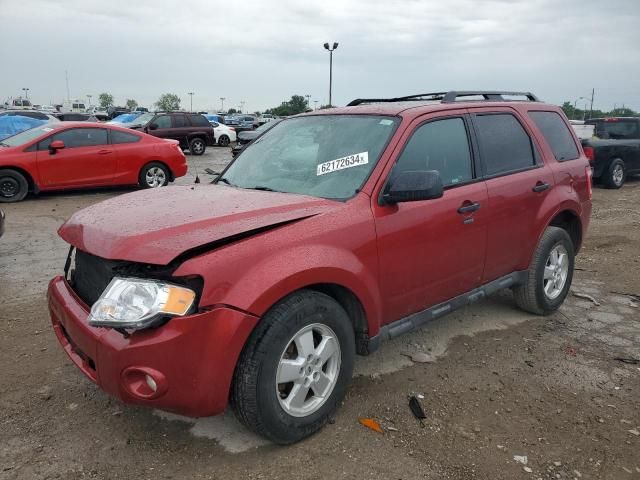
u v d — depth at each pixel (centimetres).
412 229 356
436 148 391
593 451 311
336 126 397
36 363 402
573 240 545
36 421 330
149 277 272
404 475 287
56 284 338
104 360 270
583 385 385
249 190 372
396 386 377
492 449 311
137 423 329
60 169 1129
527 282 483
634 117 1467
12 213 978
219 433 321
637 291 589
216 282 268
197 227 286
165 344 259
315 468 292
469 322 495
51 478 281
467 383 384
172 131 2270
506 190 433
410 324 374
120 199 360
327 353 315
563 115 546
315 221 311
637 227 911
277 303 291
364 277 325
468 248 404
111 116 4431
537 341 456
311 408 313
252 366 280
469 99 466
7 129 1758
